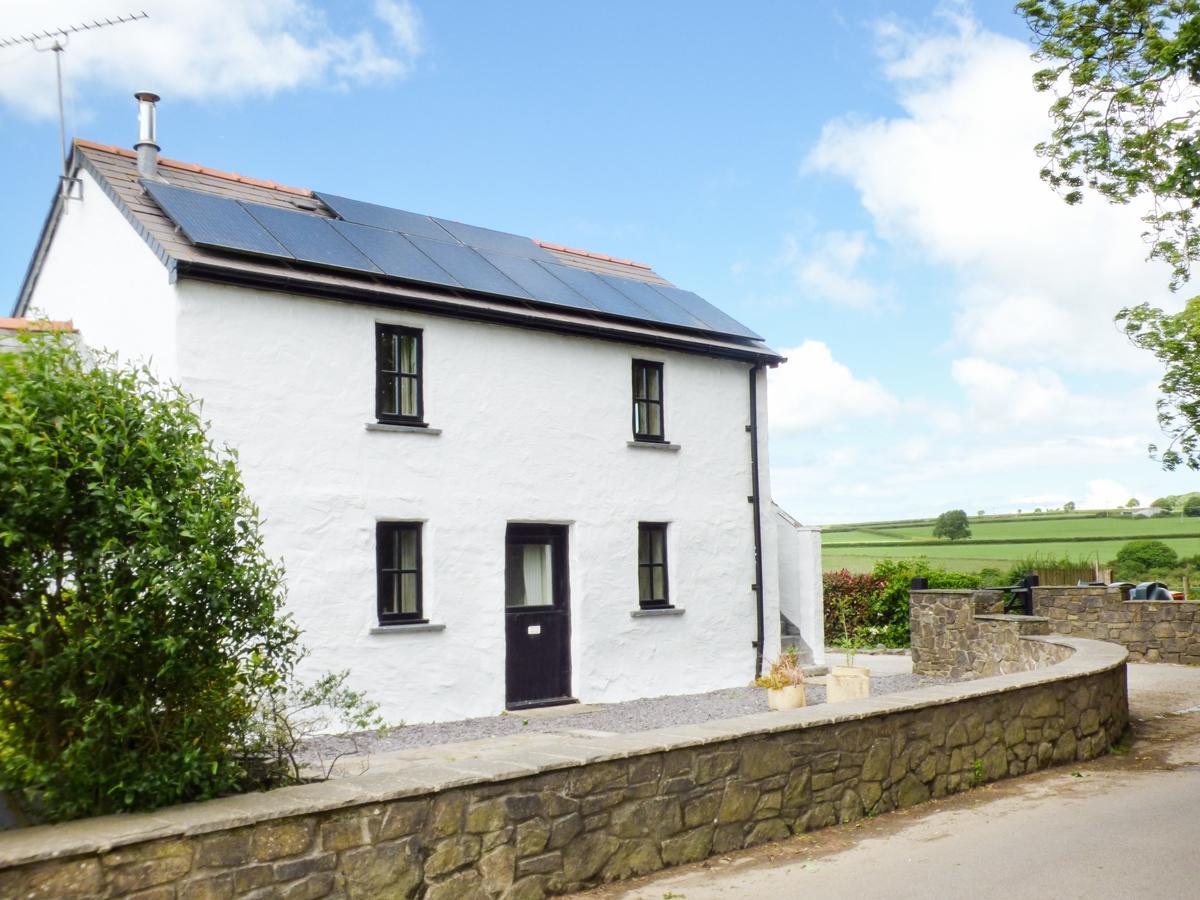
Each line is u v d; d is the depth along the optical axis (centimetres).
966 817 712
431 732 1140
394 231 1410
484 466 1293
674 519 1517
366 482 1184
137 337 1134
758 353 1633
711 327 1593
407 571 1231
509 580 1344
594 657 1394
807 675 1658
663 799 592
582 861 551
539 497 1348
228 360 1092
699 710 1318
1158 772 873
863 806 708
